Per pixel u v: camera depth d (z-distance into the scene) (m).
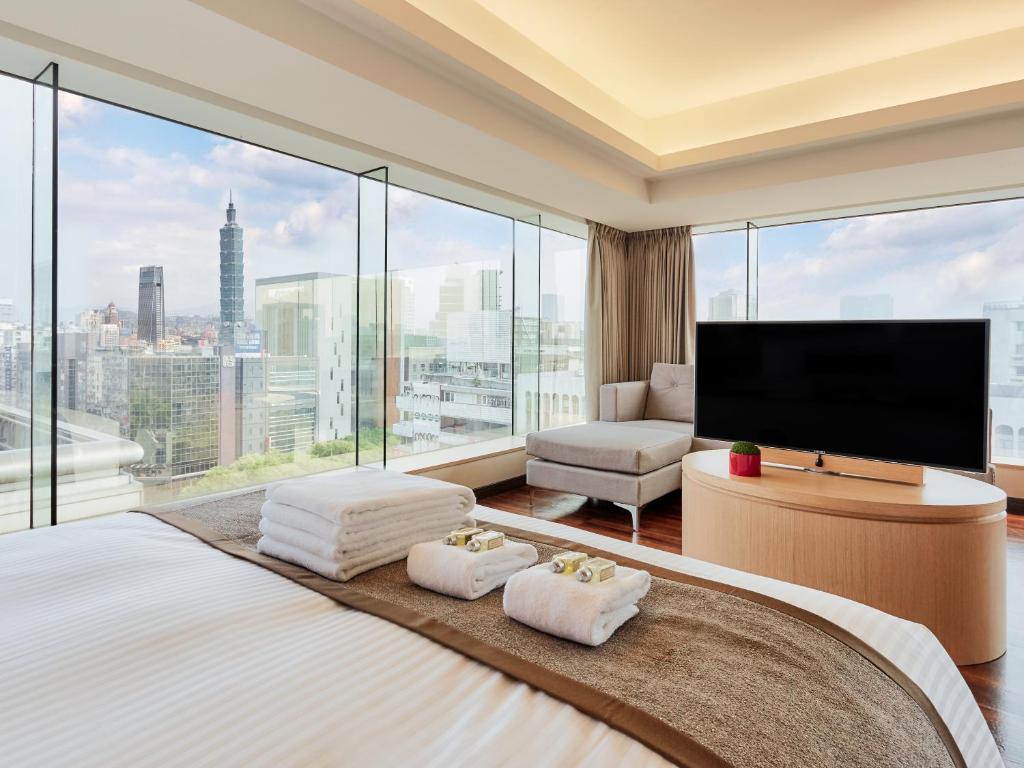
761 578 1.12
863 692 0.74
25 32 1.90
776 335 2.54
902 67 3.22
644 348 5.21
